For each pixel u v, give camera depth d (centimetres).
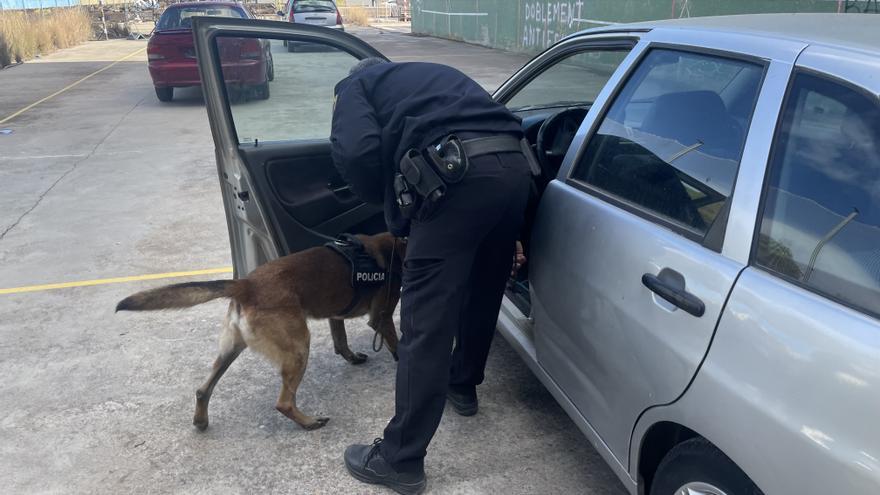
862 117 154
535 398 320
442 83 238
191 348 373
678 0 1224
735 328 162
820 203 157
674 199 198
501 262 263
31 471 275
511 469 272
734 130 187
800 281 154
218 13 1219
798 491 143
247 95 323
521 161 235
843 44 170
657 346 186
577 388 239
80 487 266
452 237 229
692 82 211
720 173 185
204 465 278
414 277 236
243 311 278
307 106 341
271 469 275
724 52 199
